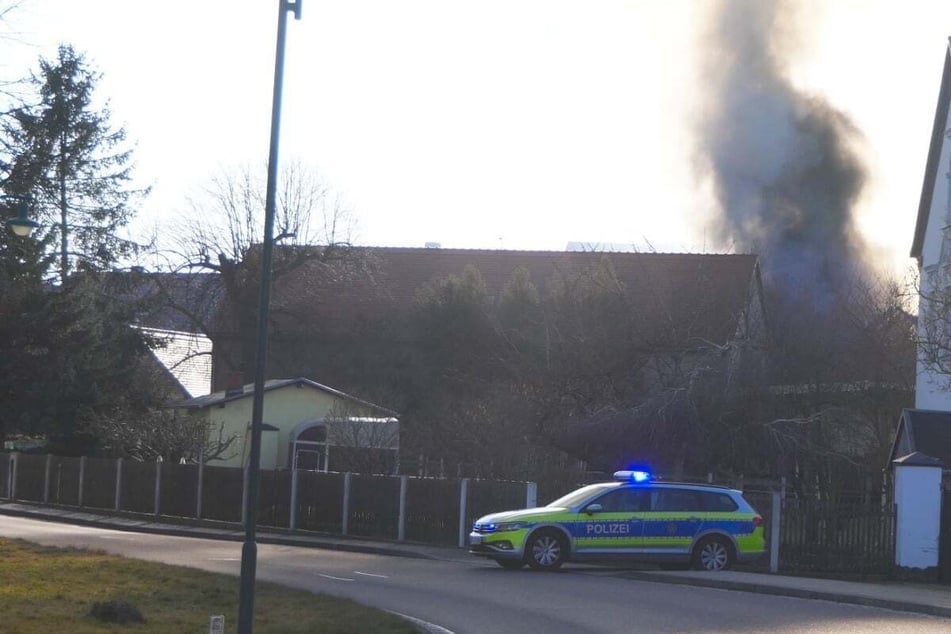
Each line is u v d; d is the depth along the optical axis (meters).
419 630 14.36
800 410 38.38
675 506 24.34
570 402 40.47
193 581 18.73
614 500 24.30
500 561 24.66
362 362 55.72
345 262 60.06
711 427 36.28
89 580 18.42
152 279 59.97
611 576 23.42
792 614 17.64
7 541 24.89
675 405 35.81
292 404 50.25
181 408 50.00
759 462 36.72
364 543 31.61
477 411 38.28
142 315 59.09
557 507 24.41
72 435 49.31
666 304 41.62
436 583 21.48
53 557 21.81
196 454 45.81
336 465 39.47
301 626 14.41
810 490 37.38
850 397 40.44
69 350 37.47
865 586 21.22
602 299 41.94
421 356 53.12
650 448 36.06
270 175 13.99
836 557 25.48
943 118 41.44
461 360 50.62
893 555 25.25
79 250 60.53
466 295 52.25
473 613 17.25
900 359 43.34
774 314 44.88
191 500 39.50
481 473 35.66
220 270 58.66
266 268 13.84
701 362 37.44
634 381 40.72
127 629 13.59
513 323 48.50
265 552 29.05
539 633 15.30
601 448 36.72
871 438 40.38
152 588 17.72
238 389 50.91
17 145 30.22
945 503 25.12
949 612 18.30
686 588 21.33
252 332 59.00
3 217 30.09
